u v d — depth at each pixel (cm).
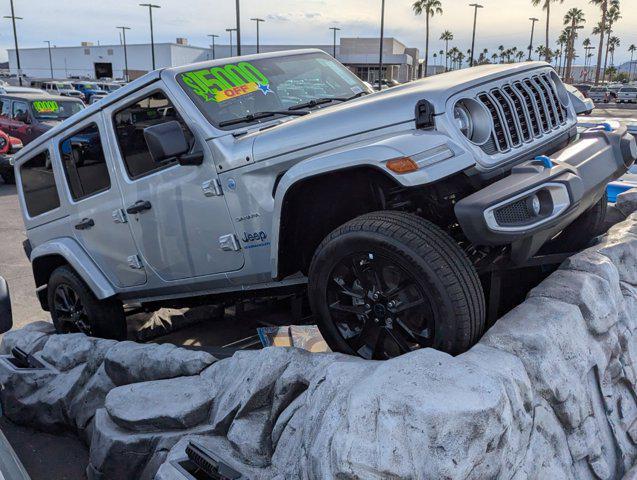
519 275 350
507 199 242
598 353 264
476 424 190
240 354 305
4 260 818
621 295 296
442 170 252
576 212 286
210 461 248
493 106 284
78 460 365
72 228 441
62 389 378
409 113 277
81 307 455
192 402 294
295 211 297
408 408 192
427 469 187
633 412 284
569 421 241
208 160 334
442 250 247
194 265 363
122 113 382
